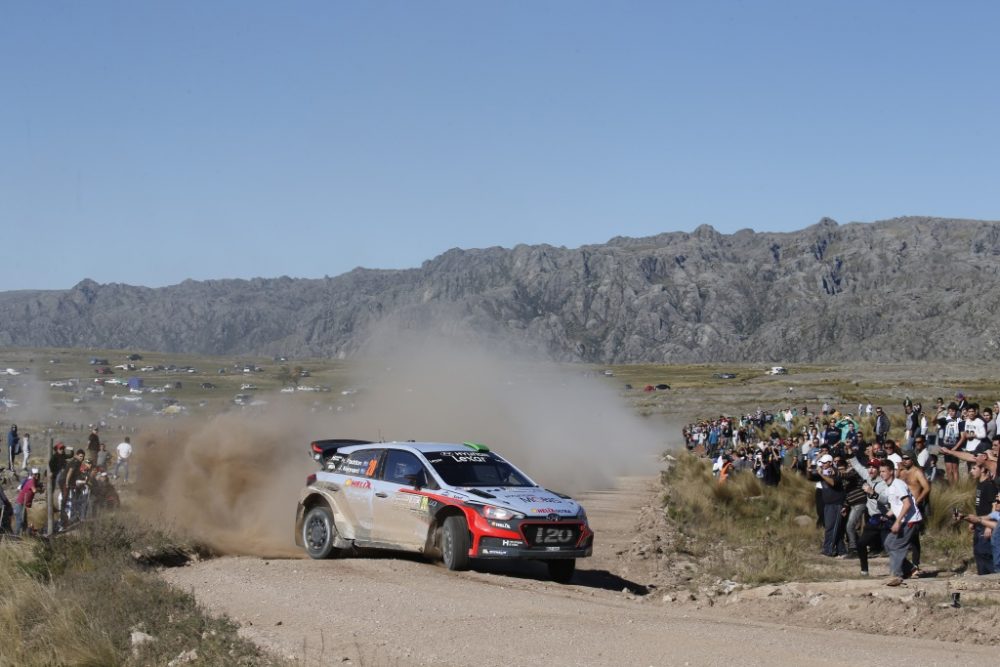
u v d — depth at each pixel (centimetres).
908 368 12488
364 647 785
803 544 1567
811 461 2353
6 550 1227
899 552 1095
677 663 714
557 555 1132
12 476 2806
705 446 4172
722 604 1009
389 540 1234
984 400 6259
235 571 1162
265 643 816
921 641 798
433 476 1216
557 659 730
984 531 1102
